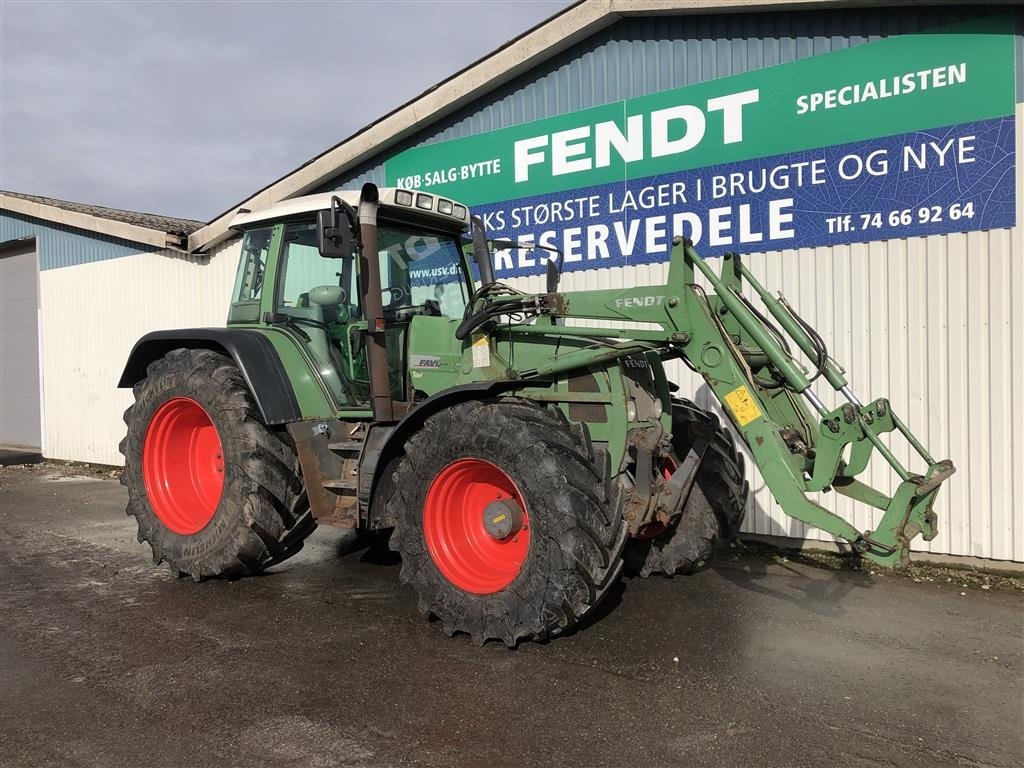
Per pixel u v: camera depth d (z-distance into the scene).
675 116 5.94
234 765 2.52
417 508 3.73
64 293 10.97
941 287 4.95
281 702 2.97
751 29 5.59
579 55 6.40
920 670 3.33
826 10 5.28
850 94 5.22
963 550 4.92
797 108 5.43
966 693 3.09
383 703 2.96
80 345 10.77
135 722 2.82
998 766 2.54
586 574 3.25
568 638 3.67
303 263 4.80
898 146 5.06
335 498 4.40
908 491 3.31
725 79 5.71
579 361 3.75
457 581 3.63
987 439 4.82
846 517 5.30
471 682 3.15
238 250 8.79
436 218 4.77
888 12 5.07
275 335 4.66
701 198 5.86
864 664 3.39
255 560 4.43
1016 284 4.71
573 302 4.04
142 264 9.90
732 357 3.59
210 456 4.94
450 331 4.33
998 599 4.37
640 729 2.76
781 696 3.04
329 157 7.82
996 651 3.56
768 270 5.59
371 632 3.74
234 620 3.93
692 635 3.73
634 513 3.72
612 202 6.28
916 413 5.04
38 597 4.35
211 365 4.59
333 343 4.64
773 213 5.55
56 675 3.24
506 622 3.42
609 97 6.25
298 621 3.91
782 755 2.59
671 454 4.39
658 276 6.08
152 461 4.88
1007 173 4.72
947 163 4.90
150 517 4.79
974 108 4.80
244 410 4.39
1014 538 4.76
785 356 3.63
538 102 6.64
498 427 3.48
